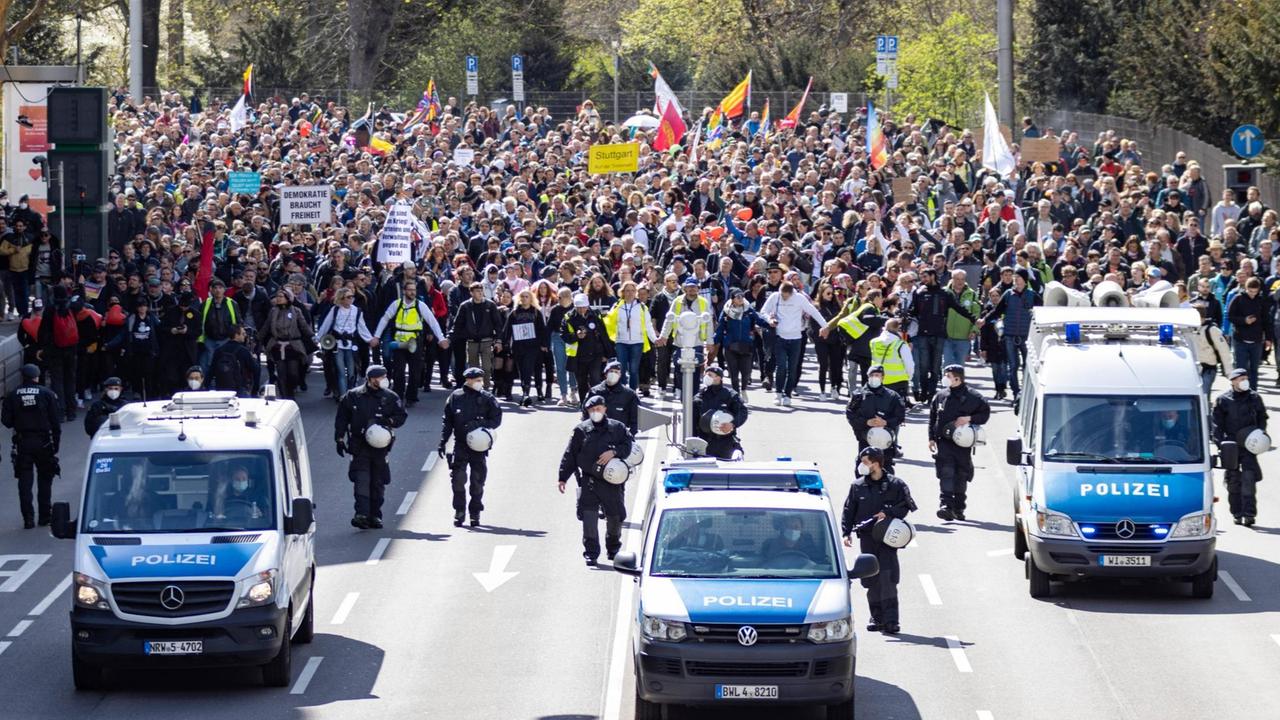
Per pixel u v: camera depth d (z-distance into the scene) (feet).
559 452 192.75
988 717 112.47
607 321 212.84
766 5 558.97
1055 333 153.38
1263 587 144.77
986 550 156.56
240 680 121.39
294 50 527.81
